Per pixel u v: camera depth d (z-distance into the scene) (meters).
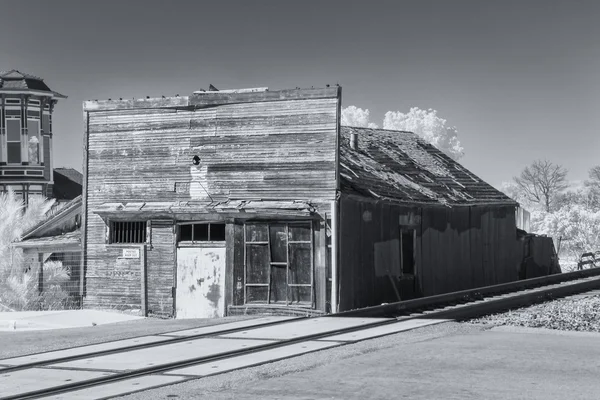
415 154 35.91
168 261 24.75
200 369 12.30
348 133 34.09
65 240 29.22
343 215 23.20
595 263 47.41
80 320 22.94
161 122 25.08
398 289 26.73
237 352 13.80
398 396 10.23
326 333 16.22
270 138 23.75
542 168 112.94
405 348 14.27
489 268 34.47
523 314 20.19
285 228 23.27
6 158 61.88
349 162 28.19
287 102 23.59
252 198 23.84
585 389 10.56
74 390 10.94
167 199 24.88
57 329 20.05
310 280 22.91
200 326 18.16
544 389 10.58
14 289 27.47
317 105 23.27
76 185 68.00
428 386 10.83
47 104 63.41
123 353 14.12
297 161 23.39
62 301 28.48
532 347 14.38
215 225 24.55
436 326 17.44
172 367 12.56
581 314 20.12
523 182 115.00
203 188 24.47
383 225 25.91
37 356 14.15
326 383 11.12
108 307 25.42
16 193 62.03
